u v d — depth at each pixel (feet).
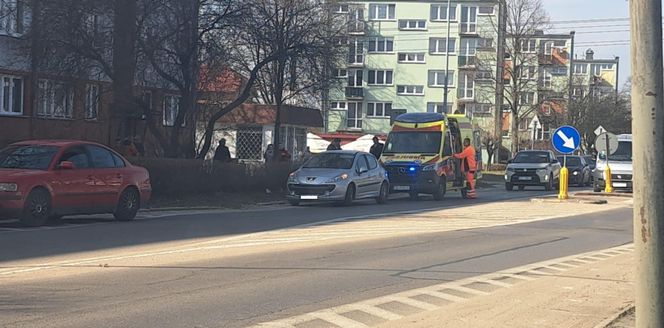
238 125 142.00
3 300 26.40
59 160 48.67
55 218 53.83
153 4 71.31
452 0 244.22
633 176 17.79
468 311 26.58
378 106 248.52
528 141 244.42
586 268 37.42
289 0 86.28
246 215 62.13
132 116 78.64
